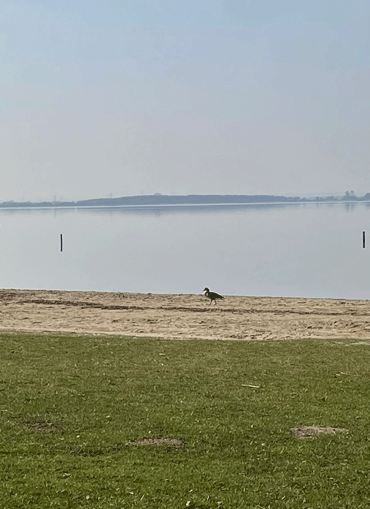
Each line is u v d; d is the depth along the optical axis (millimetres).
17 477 8125
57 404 11219
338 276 46281
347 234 88062
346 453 9180
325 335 21234
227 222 127500
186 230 101875
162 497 7719
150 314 27000
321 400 11750
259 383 12992
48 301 30562
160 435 9781
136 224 124750
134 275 48219
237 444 9477
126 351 16203
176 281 44625
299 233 91125
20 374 13430
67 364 14531
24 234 97688
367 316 26469
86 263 57031
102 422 10289
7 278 46750
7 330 19641
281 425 10281
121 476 8258
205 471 8500
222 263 55750
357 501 7758
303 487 8125
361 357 15656
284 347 16984
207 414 10805
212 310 28406
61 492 7738
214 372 13914
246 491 7949
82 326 23312
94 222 138250
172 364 14688
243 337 20703
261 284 42594
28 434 9688
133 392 12117
